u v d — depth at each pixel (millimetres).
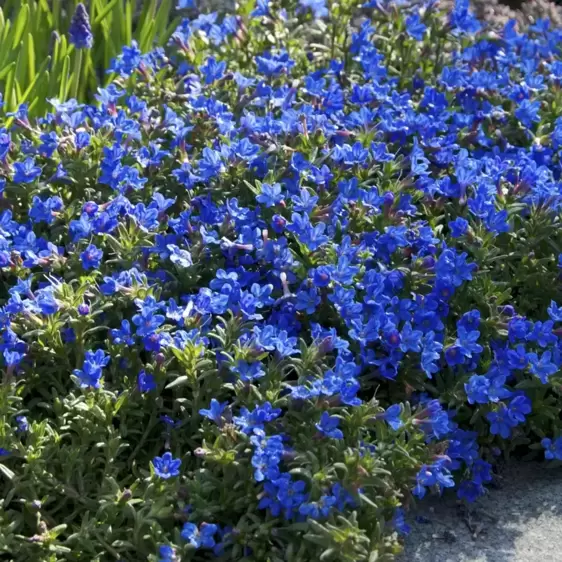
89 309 793
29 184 888
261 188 856
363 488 755
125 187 884
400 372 830
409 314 828
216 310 798
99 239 859
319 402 767
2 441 767
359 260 849
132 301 824
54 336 799
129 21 1116
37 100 1034
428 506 820
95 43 1127
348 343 802
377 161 920
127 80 1026
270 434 771
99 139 914
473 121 991
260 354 782
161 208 863
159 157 909
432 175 943
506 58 1058
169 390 820
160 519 760
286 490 738
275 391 778
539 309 895
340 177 911
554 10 1247
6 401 771
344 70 1077
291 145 920
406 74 1077
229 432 755
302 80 1057
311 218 866
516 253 880
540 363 824
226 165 896
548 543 793
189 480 764
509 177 922
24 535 767
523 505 821
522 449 863
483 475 813
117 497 754
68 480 771
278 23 1081
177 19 1148
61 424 788
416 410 790
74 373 776
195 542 730
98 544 755
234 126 943
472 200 863
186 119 972
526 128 997
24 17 1075
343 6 1072
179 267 839
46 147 902
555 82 1011
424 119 953
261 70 1004
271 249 840
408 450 774
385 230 867
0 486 776
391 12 1069
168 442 790
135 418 803
